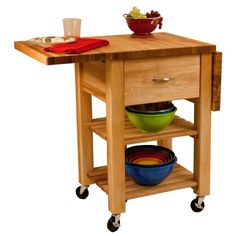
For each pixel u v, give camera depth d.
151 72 3.98
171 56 4.01
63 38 4.11
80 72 4.29
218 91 4.14
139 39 4.28
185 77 4.07
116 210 4.08
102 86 4.04
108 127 4.00
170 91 4.05
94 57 3.82
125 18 4.37
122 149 4.01
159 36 4.39
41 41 4.07
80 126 4.38
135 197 4.12
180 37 4.36
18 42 4.20
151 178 4.16
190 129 4.22
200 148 4.22
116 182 4.04
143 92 3.99
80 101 4.34
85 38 4.18
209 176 4.28
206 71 4.12
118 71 3.90
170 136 4.14
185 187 4.25
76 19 4.21
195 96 4.13
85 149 4.41
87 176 4.45
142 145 4.42
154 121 4.11
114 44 4.10
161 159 4.36
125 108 4.22
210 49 4.07
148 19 4.30
